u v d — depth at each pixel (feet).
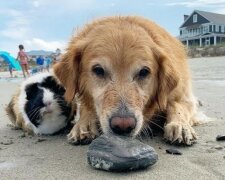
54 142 1.75
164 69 1.68
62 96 1.95
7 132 2.04
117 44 1.61
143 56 1.61
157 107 1.77
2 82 7.18
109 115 1.44
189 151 1.49
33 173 1.29
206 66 8.13
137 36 1.66
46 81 2.01
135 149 1.27
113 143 1.29
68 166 1.35
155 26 1.88
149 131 1.77
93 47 1.66
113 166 1.24
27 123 1.96
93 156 1.29
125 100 1.48
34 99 1.93
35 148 1.64
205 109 2.54
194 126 1.92
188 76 1.98
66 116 1.96
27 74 8.50
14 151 1.60
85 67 1.69
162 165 1.31
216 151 1.47
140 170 1.27
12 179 1.24
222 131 1.80
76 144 1.66
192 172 1.23
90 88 1.67
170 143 1.59
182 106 1.86
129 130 1.42
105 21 1.82
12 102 2.17
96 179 1.20
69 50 1.78
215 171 1.24
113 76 1.58
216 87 4.01
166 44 1.81
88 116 1.73
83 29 1.88
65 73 1.76
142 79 1.61
